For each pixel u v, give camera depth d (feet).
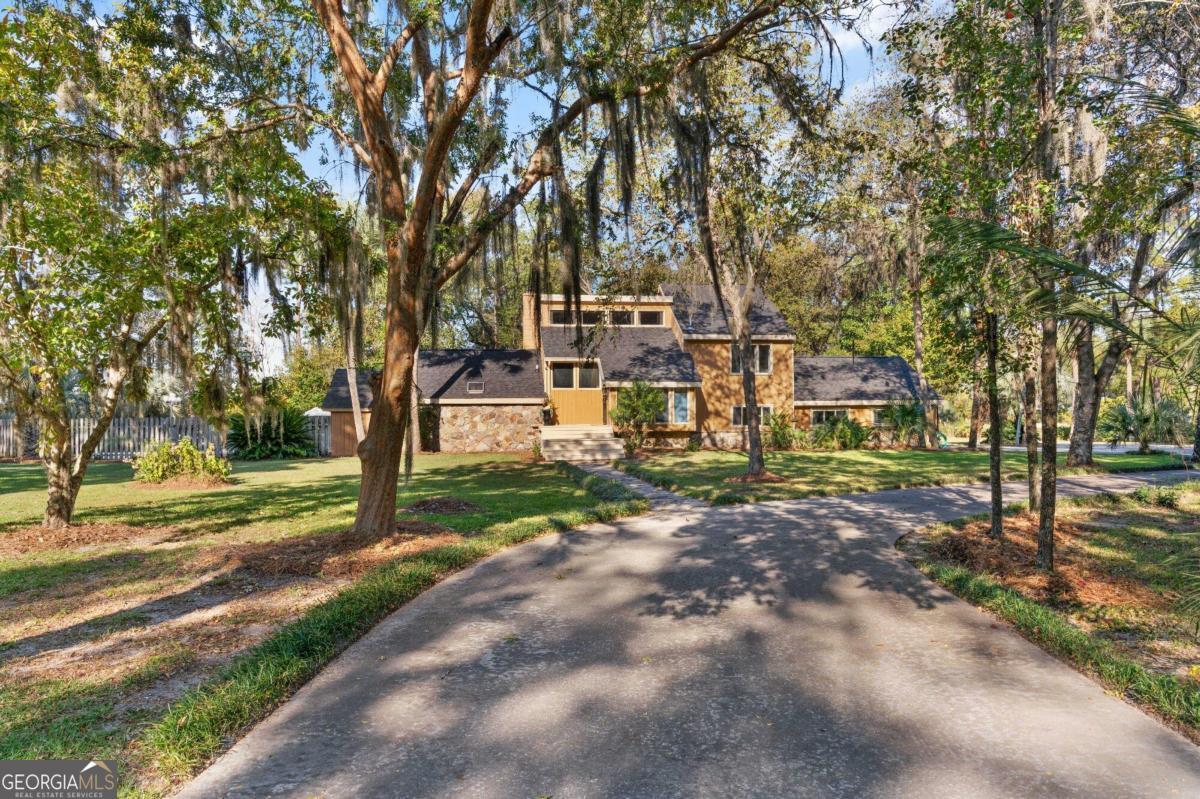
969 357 29.99
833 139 41.34
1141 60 34.01
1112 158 27.86
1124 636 18.33
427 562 25.02
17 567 26.04
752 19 31.48
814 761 11.41
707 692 14.37
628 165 30.66
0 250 28.37
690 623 19.22
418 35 29.17
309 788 10.52
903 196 42.50
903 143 43.37
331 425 97.76
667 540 31.22
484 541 29.35
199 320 33.06
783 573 24.94
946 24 28.09
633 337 98.89
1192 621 18.10
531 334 106.11
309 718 13.11
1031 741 12.16
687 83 31.89
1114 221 24.04
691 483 53.62
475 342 138.10
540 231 31.48
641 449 91.71
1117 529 34.14
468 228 31.60
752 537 31.89
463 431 93.45
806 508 41.42
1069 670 15.75
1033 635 17.94
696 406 97.19
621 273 60.64
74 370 32.99
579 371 93.04
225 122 31.89
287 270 34.96
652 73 30.37
